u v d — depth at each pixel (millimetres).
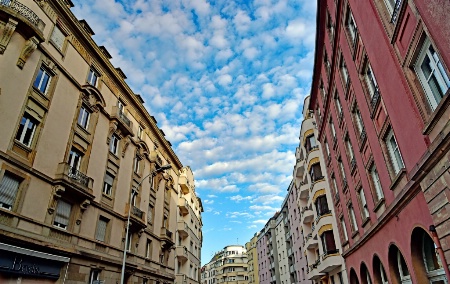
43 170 13430
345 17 14484
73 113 16094
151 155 26719
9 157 11680
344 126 17438
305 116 31312
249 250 74938
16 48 12578
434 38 6699
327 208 24047
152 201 25656
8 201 11672
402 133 9273
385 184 11711
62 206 14453
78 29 16984
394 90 9414
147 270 21719
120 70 22312
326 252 22719
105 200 18203
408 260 9711
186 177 36531
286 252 47500
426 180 7746
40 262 12156
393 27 9156
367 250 14953
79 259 14469
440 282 8508
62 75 15562
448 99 6367
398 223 10508
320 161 25953
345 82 16469
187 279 31938
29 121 13312
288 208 47156
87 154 16812
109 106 20141
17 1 12977
